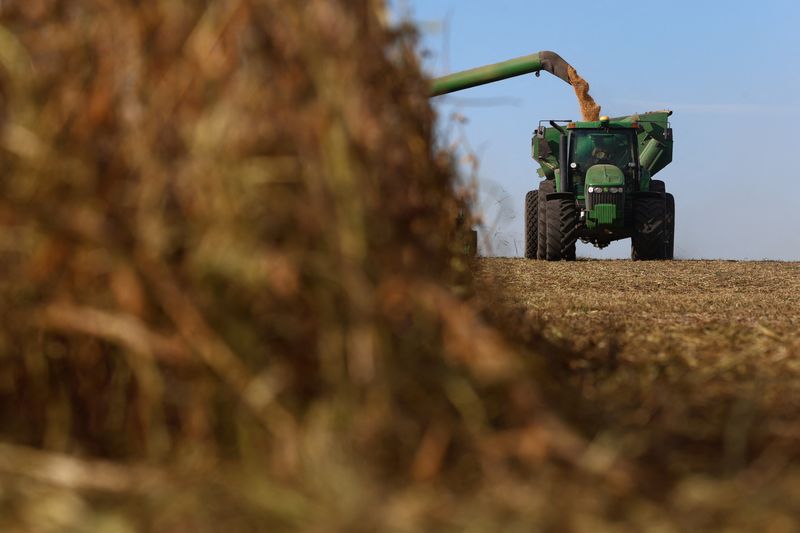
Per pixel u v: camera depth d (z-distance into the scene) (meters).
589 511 4.40
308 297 5.03
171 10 5.23
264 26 5.18
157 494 4.54
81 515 4.32
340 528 4.11
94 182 5.12
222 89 5.15
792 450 5.59
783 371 8.41
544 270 29.70
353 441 4.80
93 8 5.42
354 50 5.31
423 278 5.22
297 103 5.12
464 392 5.17
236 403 4.97
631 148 42.22
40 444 5.39
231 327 4.98
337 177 5.03
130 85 5.26
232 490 4.55
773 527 4.35
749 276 27.72
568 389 6.69
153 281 4.99
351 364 4.96
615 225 40.12
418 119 6.41
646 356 9.11
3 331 5.39
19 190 5.23
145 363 5.06
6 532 4.21
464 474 4.82
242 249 4.95
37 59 5.50
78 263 5.11
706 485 4.83
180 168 5.06
